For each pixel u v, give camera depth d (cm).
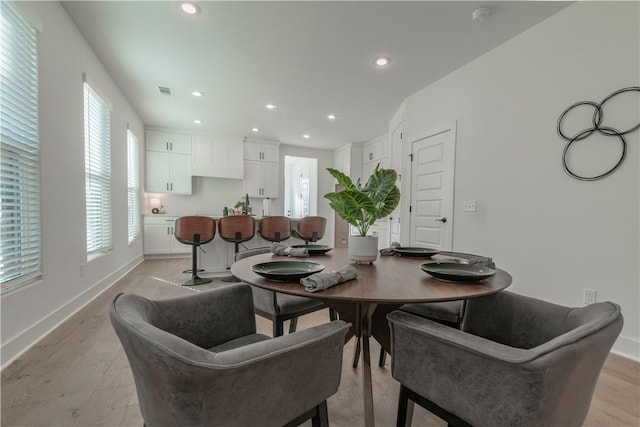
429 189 342
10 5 164
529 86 239
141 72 320
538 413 66
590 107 202
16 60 172
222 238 345
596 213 200
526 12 219
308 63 297
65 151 226
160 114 462
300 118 471
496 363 71
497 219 264
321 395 86
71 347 186
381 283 105
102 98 300
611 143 192
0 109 160
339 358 90
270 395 73
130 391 142
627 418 128
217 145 578
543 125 229
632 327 183
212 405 64
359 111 434
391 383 154
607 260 195
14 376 153
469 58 283
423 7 215
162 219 531
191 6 217
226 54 282
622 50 187
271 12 222
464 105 297
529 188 239
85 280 265
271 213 630
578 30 208
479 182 281
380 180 150
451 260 149
